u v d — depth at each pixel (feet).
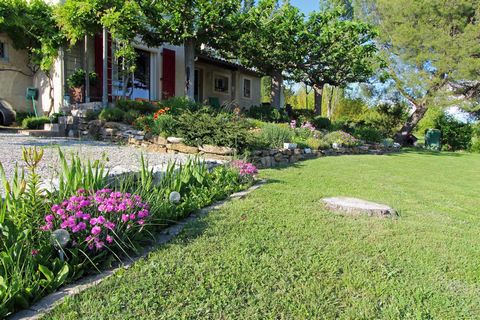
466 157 44.68
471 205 16.80
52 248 7.46
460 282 8.36
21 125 34.63
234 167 17.75
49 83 36.27
